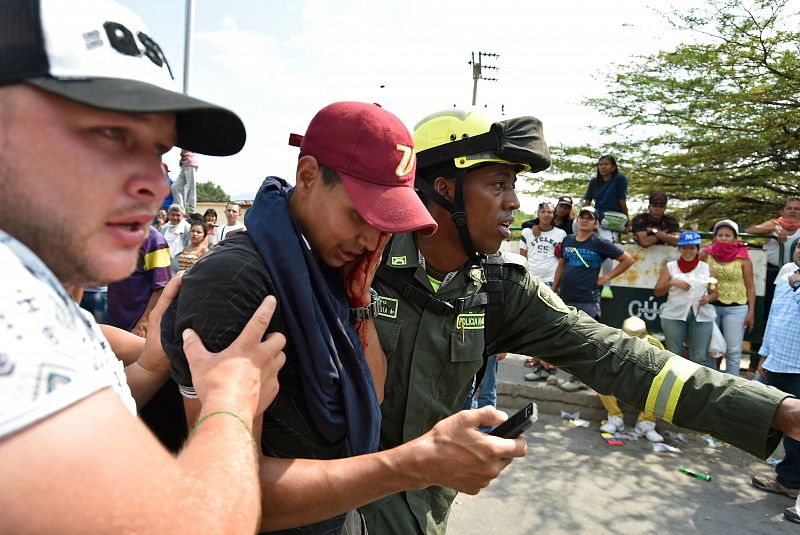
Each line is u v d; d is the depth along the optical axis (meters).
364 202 1.13
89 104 0.60
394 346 1.64
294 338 1.09
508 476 4.07
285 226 1.13
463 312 1.69
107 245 0.68
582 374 1.73
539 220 6.44
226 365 0.91
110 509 0.53
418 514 1.59
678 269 5.22
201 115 0.80
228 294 1.04
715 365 5.27
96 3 0.67
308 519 1.11
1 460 0.48
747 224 11.30
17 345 0.52
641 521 3.50
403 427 1.68
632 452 4.54
